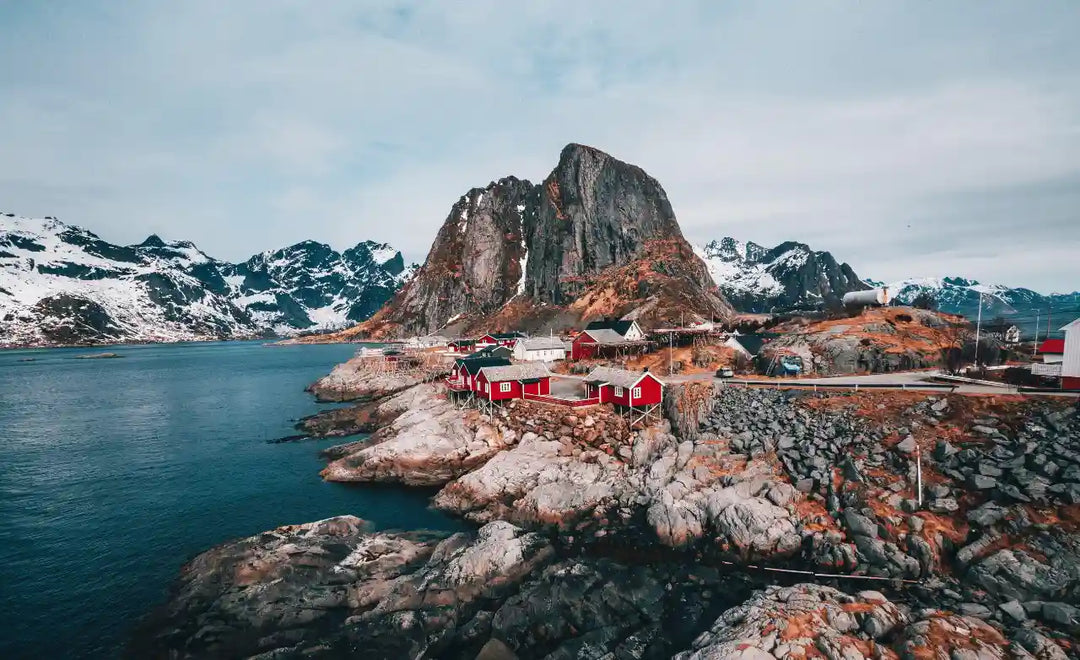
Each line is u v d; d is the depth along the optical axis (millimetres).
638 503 39125
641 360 79375
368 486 49688
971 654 20219
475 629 26297
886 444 37188
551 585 29625
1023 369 48344
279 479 52156
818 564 29906
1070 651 20953
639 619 26719
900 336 64125
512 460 46750
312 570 31781
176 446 65812
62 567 34781
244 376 148750
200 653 25516
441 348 138250
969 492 31125
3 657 25906
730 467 39906
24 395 113750
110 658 25719
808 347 64062
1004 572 25875
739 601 27875
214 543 38156
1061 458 31188
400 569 32188
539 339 104812
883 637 22297
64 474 54750
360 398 99188
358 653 24984
